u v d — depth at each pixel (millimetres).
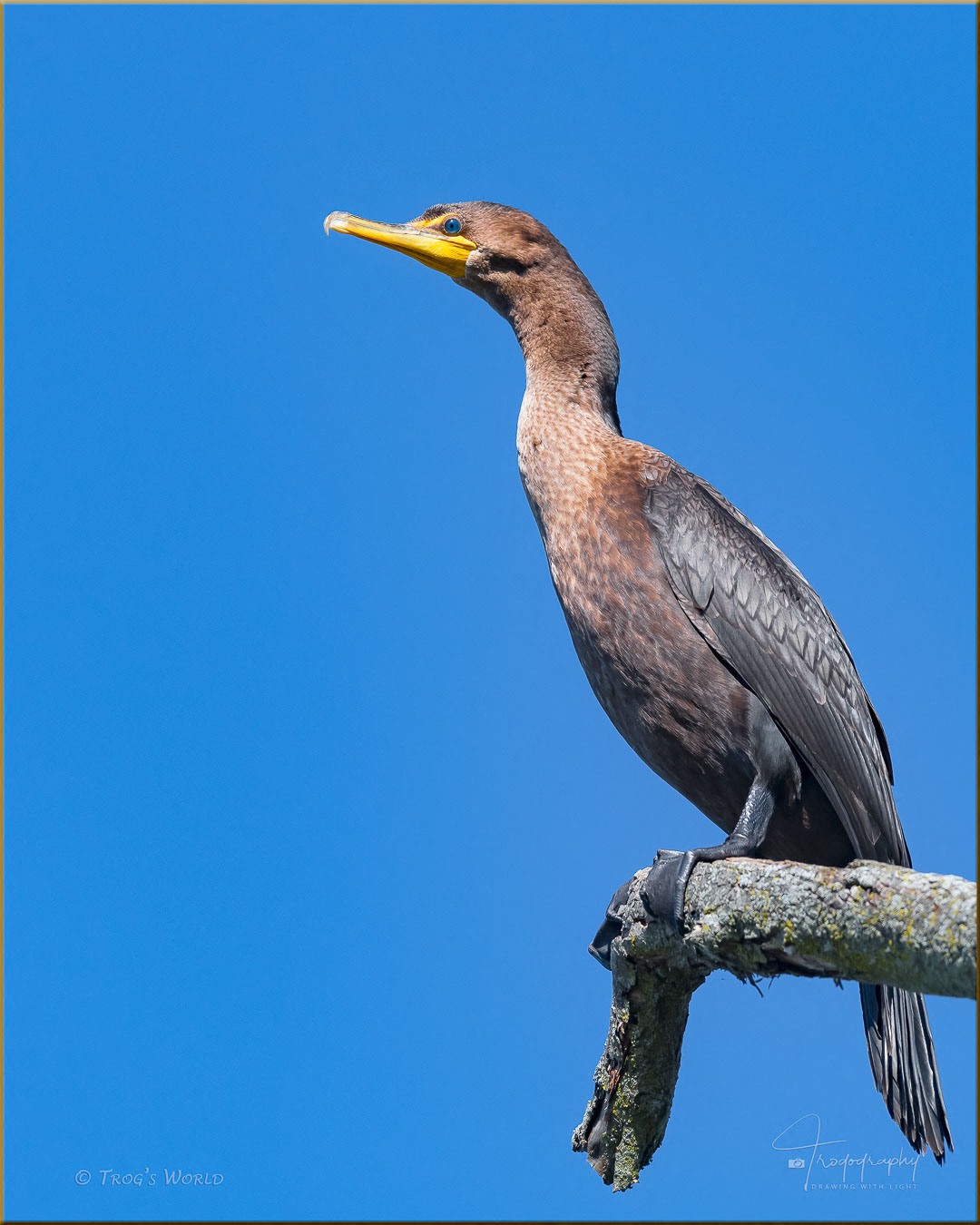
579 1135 10086
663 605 10547
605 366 12180
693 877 8977
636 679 10703
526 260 12391
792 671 10602
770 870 8219
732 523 11094
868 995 10141
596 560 10844
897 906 7129
